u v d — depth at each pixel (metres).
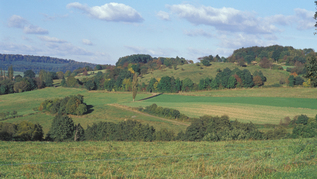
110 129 45.16
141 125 45.53
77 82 165.50
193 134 44.59
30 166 16.61
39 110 94.38
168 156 19.48
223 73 151.38
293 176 11.95
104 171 14.38
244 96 115.38
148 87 144.50
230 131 36.22
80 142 29.89
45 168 16.16
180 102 105.75
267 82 148.00
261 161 15.09
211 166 14.21
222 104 96.81
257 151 18.97
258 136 36.94
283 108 87.31
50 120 80.50
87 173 14.31
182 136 44.78
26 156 20.88
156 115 81.00
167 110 78.00
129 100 119.94
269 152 18.03
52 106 87.94
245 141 26.66
